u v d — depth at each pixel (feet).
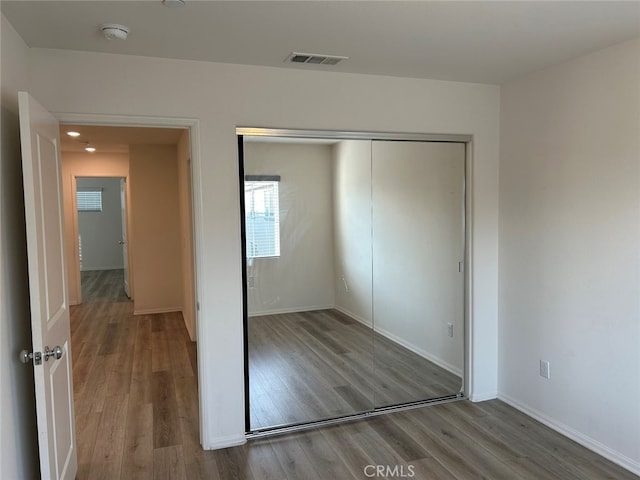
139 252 22.57
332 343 11.68
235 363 10.12
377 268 11.98
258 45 8.60
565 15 7.36
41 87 8.59
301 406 11.32
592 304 9.57
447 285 12.53
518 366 11.62
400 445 10.02
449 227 12.38
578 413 10.02
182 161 18.24
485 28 7.91
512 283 11.68
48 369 6.99
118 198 38.78
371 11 7.12
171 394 12.98
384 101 10.91
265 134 10.04
